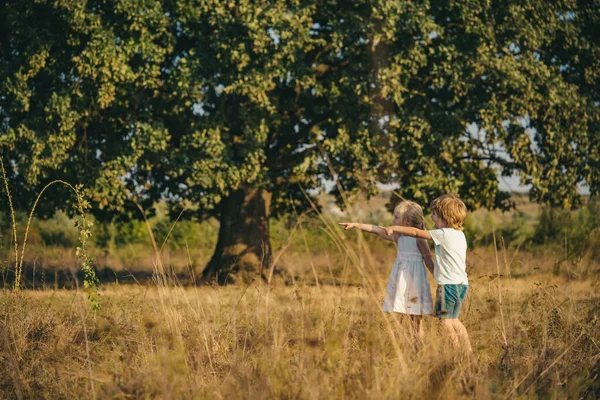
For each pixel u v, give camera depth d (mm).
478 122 15141
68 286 7957
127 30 13586
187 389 3471
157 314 4957
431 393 3328
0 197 13531
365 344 3691
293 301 4668
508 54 14875
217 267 16391
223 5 13727
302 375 3463
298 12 13695
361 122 14336
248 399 3258
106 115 14461
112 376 3918
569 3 15430
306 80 14000
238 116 14359
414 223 5172
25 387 3850
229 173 13961
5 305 5418
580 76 16219
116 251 21094
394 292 4949
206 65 13758
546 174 15359
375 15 13461
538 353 4262
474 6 14266
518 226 16938
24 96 13570
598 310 5133
